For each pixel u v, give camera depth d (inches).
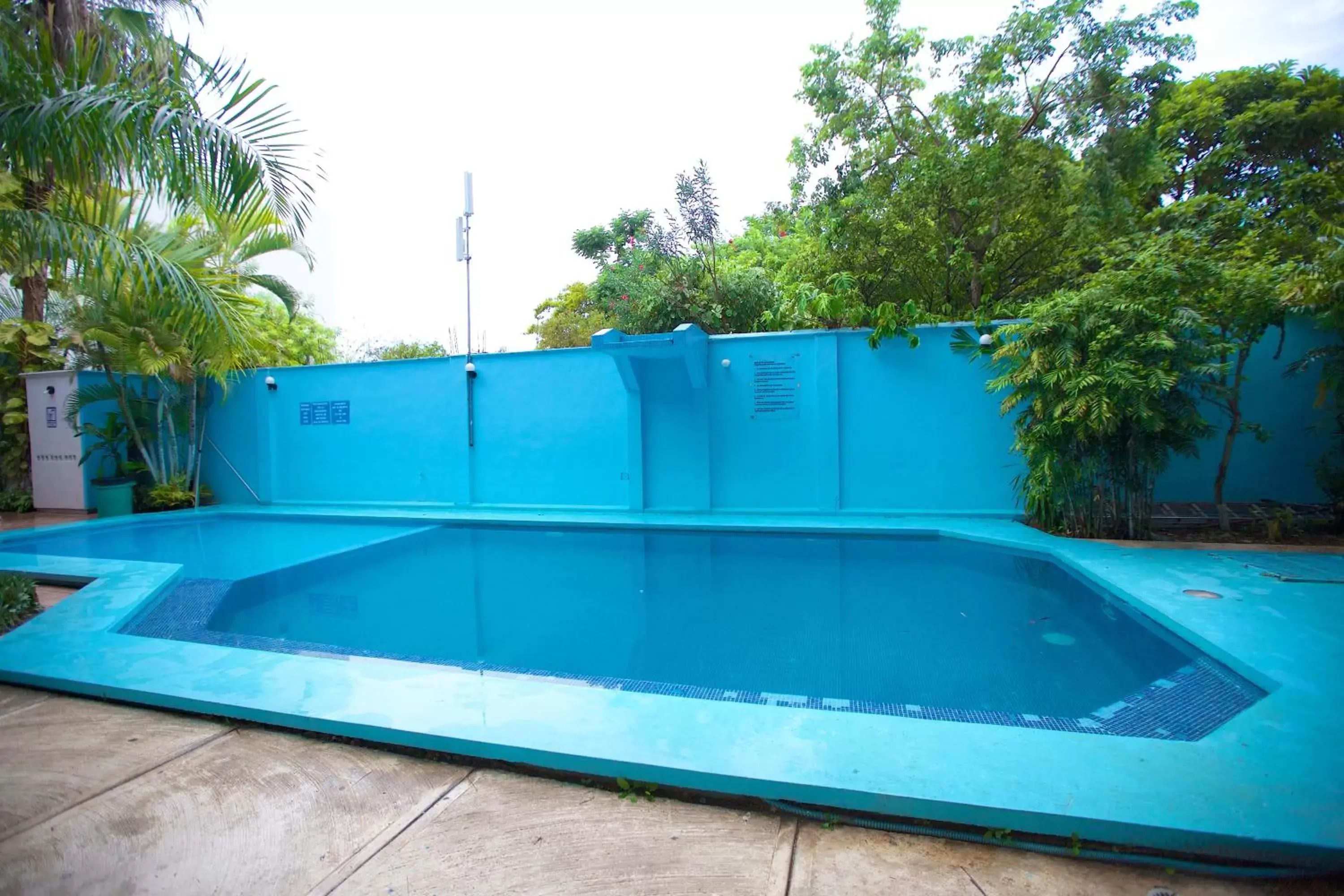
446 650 143.5
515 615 171.9
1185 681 116.1
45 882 67.5
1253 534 218.8
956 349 277.0
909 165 389.7
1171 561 186.9
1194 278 200.2
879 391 288.4
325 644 148.6
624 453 318.7
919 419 284.7
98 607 159.3
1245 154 390.6
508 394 337.4
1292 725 88.4
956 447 281.0
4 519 342.0
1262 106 382.6
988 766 79.0
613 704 99.1
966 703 109.8
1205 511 244.8
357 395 364.2
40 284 383.9
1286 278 198.5
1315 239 224.7
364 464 364.2
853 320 299.0
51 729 101.2
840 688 118.2
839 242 419.5
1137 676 120.9
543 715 95.5
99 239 176.1
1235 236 259.0
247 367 361.7
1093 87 358.0
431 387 350.3
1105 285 210.2
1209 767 78.0
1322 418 243.1
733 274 355.9
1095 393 200.5
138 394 367.2
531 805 79.2
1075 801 71.1
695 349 287.7
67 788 84.7
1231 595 151.8
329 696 104.0
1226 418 250.5
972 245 407.2
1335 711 92.4
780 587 194.1
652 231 361.7
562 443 329.1
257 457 381.7
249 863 69.7
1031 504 251.0
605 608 177.0
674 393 307.3
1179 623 132.9
